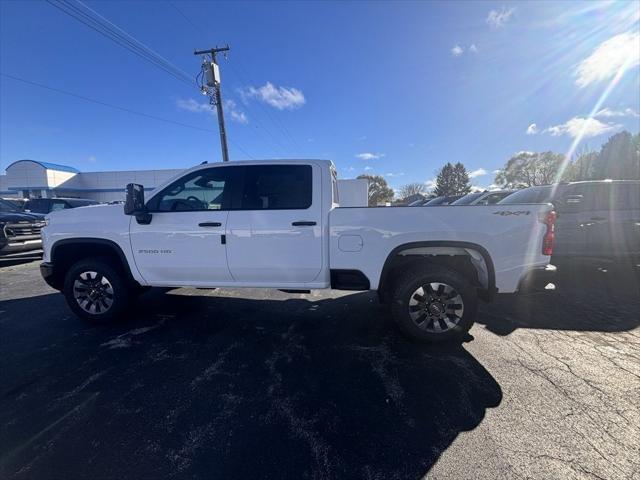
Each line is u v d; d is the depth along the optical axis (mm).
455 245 3391
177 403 2564
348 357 3291
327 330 3982
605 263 6422
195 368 3098
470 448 2072
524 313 4496
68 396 2666
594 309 4637
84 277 4156
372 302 5074
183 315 4520
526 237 3334
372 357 3283
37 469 1937
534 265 3348
